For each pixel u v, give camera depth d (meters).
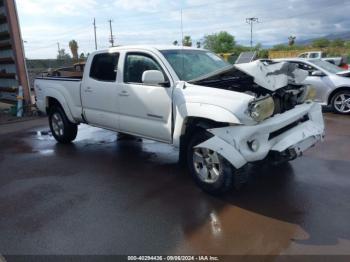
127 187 4.57
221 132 3.84
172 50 5.00
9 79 11.75
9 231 3.53
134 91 4.95
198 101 4.04
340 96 8.97
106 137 7.34
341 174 4.70
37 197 4.34
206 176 4.18
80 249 3.17
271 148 3.86
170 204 4.00
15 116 10.45
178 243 3.21
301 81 4.84
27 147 6.82
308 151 5.77
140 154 6.04
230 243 3.18
